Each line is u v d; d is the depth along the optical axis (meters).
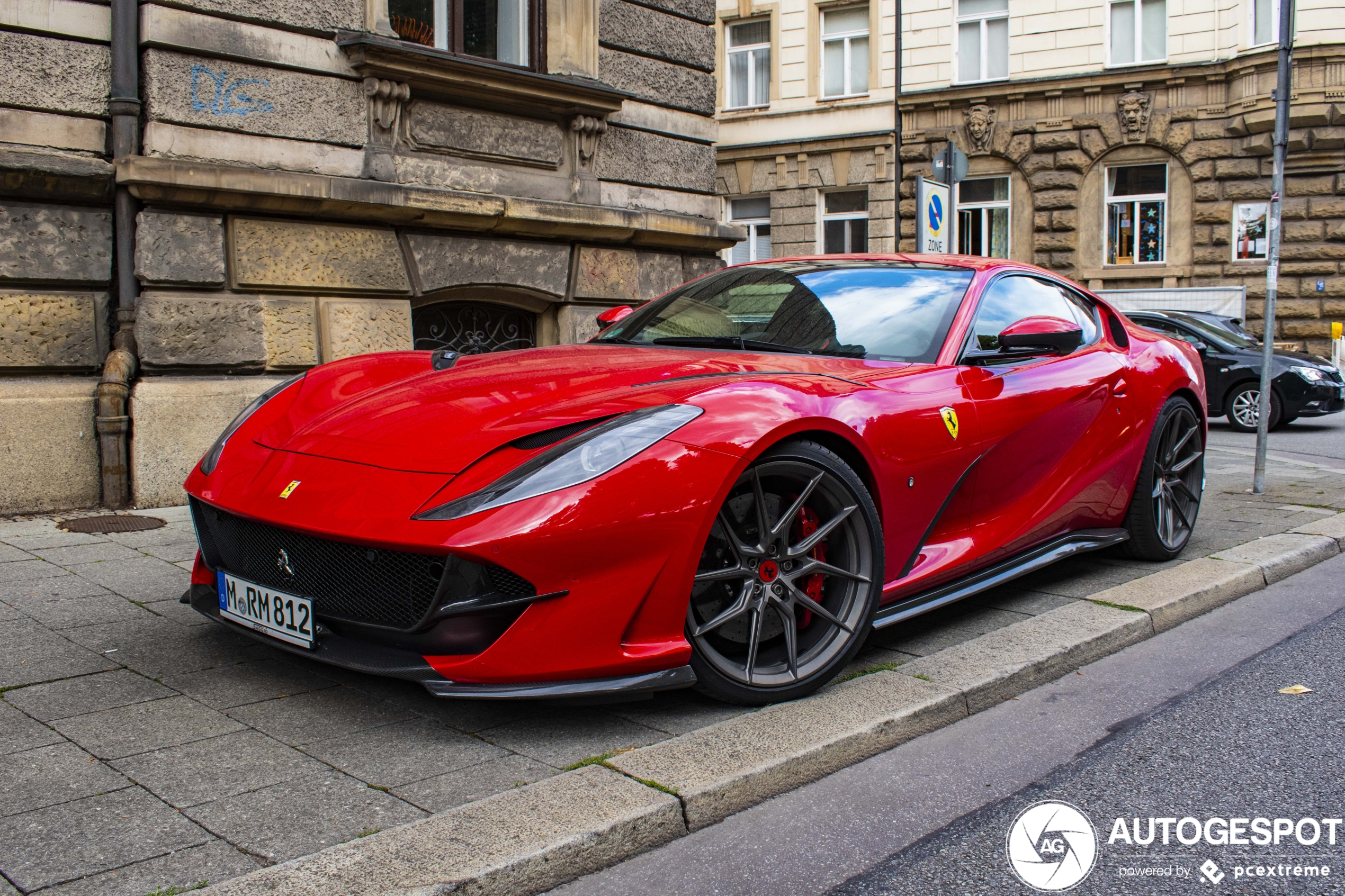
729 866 2.05
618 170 7.98
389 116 6.57
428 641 2.47
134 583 3.92
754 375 2.96
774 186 21.02
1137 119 18.05
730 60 21.33
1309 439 10.33
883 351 3.46
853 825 2.23
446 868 1.87
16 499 5.26
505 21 7.36
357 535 2.42
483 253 7.09
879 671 3.01
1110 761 2.58
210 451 3.16
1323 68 16.20
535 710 2.71
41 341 5.41
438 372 3.31
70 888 1.81
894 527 3.08
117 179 5.48
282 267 6.07
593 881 1.99
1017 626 3.46
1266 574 4.38
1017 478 3.63
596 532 2.41
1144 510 4.37
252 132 6.00
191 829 2.04
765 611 2.73
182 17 5.68
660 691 2.70
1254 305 17.34
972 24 19.33
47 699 2.72
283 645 2.68
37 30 5.35
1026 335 3.35
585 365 3.16
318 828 2.04
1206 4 17.50
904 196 19.95
